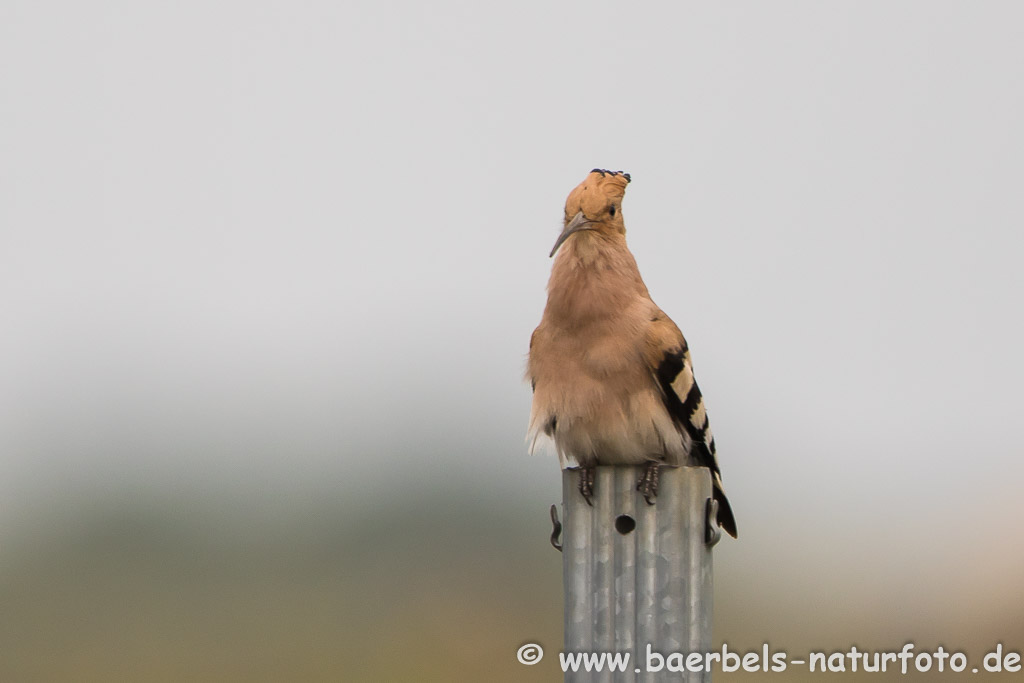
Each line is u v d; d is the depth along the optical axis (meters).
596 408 9.53
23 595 20.86
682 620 6.82
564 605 7.08
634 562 6.88
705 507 6.90
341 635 18.83
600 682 6.85
